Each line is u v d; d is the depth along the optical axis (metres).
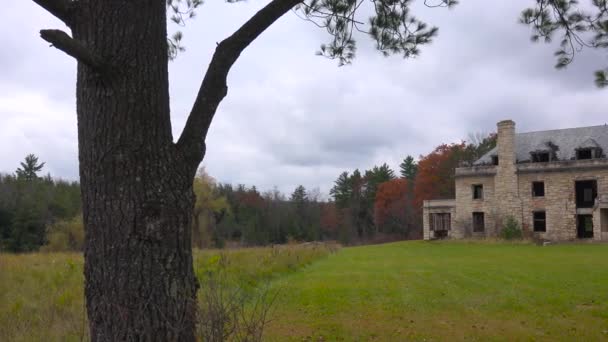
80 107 3.83
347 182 93.06
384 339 8.14
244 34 4.24
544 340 8.13
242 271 13.88
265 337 7.83
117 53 3.71
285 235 75.81
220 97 4.21
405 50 6.87
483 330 8.83
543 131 51.72
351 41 6.84
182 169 3.91
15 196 54.72
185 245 3.87
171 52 6.70
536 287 14.27
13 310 7.96
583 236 48.28
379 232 83.88
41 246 46.88
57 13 3.78
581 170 46.00
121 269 3.60
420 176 76.56
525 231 47.78
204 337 4.12
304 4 6.55
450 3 6.45
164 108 3.91
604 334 8.56
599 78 6.69
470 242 45.41
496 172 49.66
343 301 11.67
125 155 3.68
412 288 14.02
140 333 3.55
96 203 3.68
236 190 80.62
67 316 7.76
